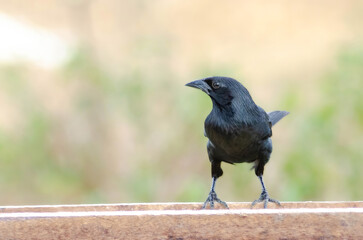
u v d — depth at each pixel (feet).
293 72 67.26
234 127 27.48
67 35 68.44
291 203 27.66
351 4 78.38
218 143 28.17
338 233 20.15
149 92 48.96
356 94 43.16
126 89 48.65
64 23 71.41
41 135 48.62
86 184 49.70
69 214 20.08
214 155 29.09
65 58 54.85
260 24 78.38
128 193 46.06
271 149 28.81
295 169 43.09
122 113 50.01
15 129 49.62
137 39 52.90
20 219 19.70
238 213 20.10
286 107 48.34
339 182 42.78
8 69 52.08
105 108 50.62
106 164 50.19
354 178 42.45
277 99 53.88
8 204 47.85
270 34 76.43
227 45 74.23
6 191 48.11
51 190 48.42
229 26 77.66
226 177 46.14
